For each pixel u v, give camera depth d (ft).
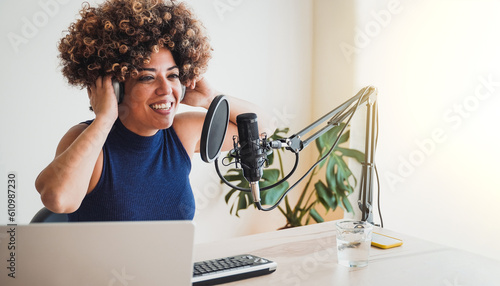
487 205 7.00
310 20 9.72
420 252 4.77
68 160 5.93
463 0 7.07
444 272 4.21
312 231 5.50
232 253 4.68
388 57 8.18
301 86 9.79
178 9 6.60
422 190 7.77
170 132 6.97
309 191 10.12
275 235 5.34
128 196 6.48
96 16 6.17
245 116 3.73
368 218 5.10
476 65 7.00
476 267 4.35
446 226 7.52
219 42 8.61
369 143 4.99
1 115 6.70
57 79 7.02
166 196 6.84
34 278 3.04
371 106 4.89
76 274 3.06
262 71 9.21
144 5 6.25
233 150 3.83
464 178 7.25
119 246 3.03
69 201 5.95
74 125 7.21
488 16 6.82
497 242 6.91
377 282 3.97
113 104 6.18
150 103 6.57
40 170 7.02
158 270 3.10
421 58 7.68
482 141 7.01
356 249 4.31
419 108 7.75
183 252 3.10
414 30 7.75
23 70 6.79
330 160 8.86
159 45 6.45
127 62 6.26
